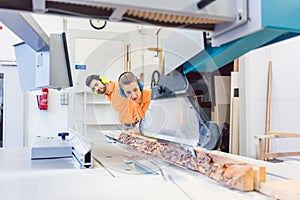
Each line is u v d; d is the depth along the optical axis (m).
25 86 1.50
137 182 0.94
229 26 0.60
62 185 0.91
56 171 1.12
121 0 0.49
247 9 0.56
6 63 3.55
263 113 3.12
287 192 0.69
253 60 3.05
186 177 0.98
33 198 0.77
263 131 3.09
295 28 0.55
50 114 3.67
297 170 1.02
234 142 2.88
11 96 3.61
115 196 0.79
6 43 3.54
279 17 0.54
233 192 0.80
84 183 0.93
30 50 1.40
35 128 3.63
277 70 3.00
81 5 0.53
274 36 0.62
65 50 1.33
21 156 1.55
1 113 3.60
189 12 0.53
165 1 0.52
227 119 2.83
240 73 3.01
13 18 0.87
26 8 0.52
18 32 1.04
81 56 2.72
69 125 2.64
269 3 0.53
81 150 1.30
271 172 0.99
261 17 0.53
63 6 0.52
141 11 0.52
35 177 1.03
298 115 2.76
